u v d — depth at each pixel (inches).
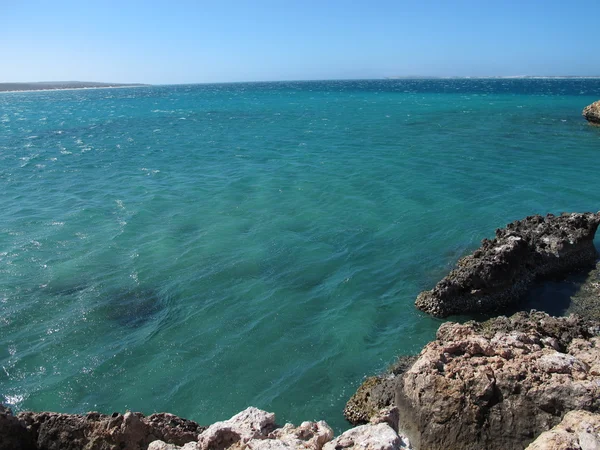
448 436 398.3
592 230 828.0
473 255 745.0
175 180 1407.5
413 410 424.2
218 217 1072.8
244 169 1535.4
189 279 792.3
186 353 613.9
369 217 1058.7
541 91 5354.3
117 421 374.0
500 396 393.7
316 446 296.5
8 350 615.5
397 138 2075.5
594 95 4387.3
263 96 5634.8
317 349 619.8
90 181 1411.2
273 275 806.5
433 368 420.2
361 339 636.7
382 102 4119.1
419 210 1095.6
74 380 564.1
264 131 2420.0
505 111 3041.3
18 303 716.0
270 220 1049.5
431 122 2591.0
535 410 379.6
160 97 6328.7
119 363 594.2
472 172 1429.6
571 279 769.6
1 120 3230.8
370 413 490.3
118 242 930.7
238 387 554.6
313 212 1096.8
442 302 692.1
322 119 2891.2
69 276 797.2
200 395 542.9
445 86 7834.6
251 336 646.5
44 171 1547.7
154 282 782.5
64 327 663.1
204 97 5876.0
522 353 424.5
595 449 296.2
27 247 906.1
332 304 722.8
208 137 2251.5
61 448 375.2
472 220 1028.5
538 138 1987.0
